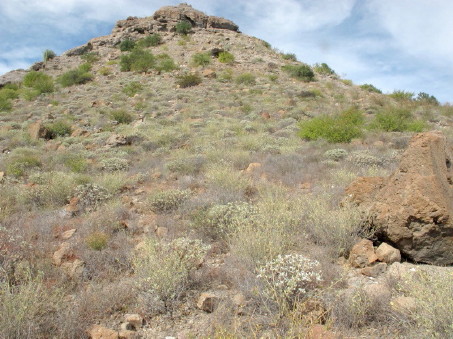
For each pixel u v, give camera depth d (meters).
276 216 5.74
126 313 3.90
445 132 16.17
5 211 7.21
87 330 3.52
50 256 5.18
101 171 11.51
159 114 21.42
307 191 8.16
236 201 6.99
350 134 14.49
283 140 14.45
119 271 4.83
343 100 24.53
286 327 3.31
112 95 26.80
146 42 40.97
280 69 34.66
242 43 42.00
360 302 3.50
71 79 32.16
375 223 5.10
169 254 4.49
